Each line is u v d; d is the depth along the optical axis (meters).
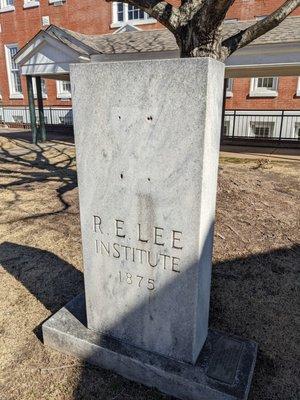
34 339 2.60
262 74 11.38
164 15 2.88
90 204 2.20
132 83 1.84
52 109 19.23
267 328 2.74
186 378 2.03
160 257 2.04
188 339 2.10
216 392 1.96
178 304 2.06
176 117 1.77
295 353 2.49
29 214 5.18
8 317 2.84
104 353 2.28
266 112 14.55
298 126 14.31
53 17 18.12
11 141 13.27
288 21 10.70
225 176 7.32
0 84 20.73
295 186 6.82
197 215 1.86
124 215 2.09
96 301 2.37
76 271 3.57
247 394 2.01
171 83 1.74
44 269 3.59
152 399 2.10
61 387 2.19
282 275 3.53
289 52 8.34
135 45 10.52
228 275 3.51
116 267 2.22
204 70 1.65
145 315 2.21
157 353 2.23
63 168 8.56
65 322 2.54
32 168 8.57
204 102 1.69
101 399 2.10
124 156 1.99
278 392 2.17
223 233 4.51
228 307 2.99
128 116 1.90
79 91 2.00
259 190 6.41
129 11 16.69
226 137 14.12
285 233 4.57
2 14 19.45
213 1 2.56
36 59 11.03
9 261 3.76
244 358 2.21
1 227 4.69
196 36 2.83
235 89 14.97
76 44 10.44
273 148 12.60
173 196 1.90
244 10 14.36
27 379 2.25
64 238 4.34
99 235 2.22
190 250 1.94
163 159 1.87
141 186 1.98
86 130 2.05
